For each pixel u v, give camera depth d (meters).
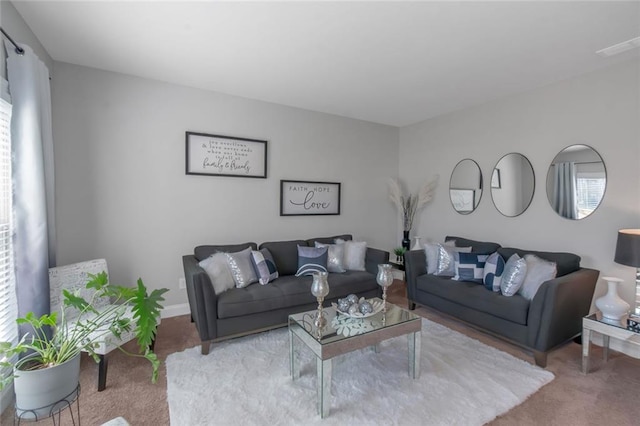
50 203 2.30
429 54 2.50
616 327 2.11
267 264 3.12
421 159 4.54
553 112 3.05
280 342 2.66
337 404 1.86
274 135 3.77
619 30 2.12
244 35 2.23
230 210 3.51
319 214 4.15
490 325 2.67
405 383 2.07
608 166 2.68
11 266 1.88
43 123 2.21
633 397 1.95
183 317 3.20
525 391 1.99
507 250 3.17
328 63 2.68
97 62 2.70
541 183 3.15
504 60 2.59
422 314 3.36
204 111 3.32
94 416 1.74
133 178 3.01
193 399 1.89
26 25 2.10
